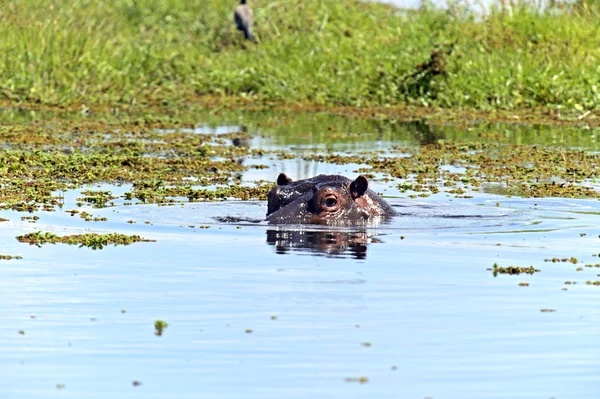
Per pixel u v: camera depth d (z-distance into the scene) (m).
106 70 91.12
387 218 40.47
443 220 40.31
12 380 22.69
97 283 30.39
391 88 89.44
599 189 48.56
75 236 36.50
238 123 77.75
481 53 90.94
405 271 31.92
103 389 22.16
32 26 93.88
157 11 115.31
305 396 21.77
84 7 106.12
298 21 107.50
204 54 103.31
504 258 33.84
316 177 41.84
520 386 22.41
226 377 22.83
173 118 79.50
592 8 97.75
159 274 31.41
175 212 41.69
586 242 36.47
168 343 25.02
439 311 27.66
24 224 39.03
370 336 25.53
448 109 84.69
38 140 65.12
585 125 75.94
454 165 56.66
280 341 25.16
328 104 89.75
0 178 50.50
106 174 52.06
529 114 81.00
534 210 42.81
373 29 104.00
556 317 27.22
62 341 25.20
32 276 31.17
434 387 22.33
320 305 28.12
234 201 44.62
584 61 87.88
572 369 23.44
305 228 38.44
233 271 31.77
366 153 61.25
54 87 87.62
